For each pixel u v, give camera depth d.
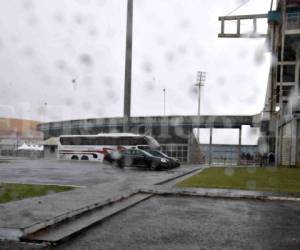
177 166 30.88
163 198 12.27
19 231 6.48
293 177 20.50
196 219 8.69
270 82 40.97
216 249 6.13
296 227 7.99
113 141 41.19
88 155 42.31
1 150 58.94
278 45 36.75
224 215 9.30
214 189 13.79
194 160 49.38
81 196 10.84
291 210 10.30
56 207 8.78
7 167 26.14
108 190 12.54
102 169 25.91
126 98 47.94
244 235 7.16
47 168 25.78
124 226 7.77
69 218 8.07
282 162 37.50
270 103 40.50
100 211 9.27
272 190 13.88
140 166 27.41
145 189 13.41
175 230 7.47
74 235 6.86
